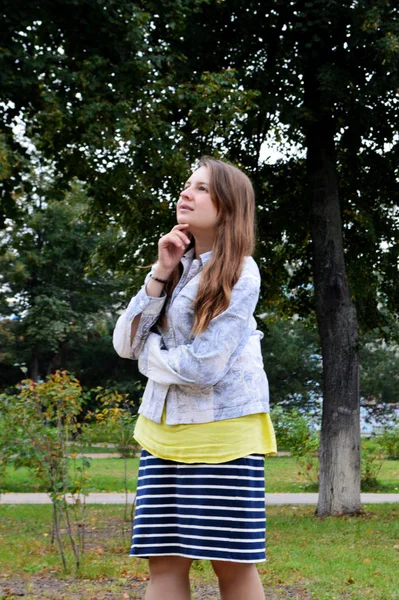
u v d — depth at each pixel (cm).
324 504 1203
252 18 1199
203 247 246
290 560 780
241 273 235
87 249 3347
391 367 3988
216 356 225
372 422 4019
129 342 242
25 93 1055
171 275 247
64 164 1173
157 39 1213
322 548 873
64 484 691
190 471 231
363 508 1264
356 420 1209
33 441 693
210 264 235
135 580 670
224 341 226
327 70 1128
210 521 227
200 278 236
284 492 1627
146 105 1068
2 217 1216
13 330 3712
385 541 940
